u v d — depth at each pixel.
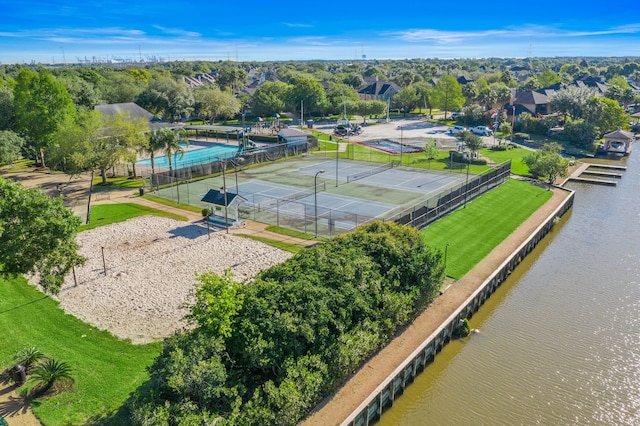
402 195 59.38
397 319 28.41
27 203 26.55
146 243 43.56
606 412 24.81
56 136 65.19
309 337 22.52
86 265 38.31
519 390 26.59
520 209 55.28
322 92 140.00
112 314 30.72
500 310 35.47
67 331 28.50
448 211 52.09
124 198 58.38
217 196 48.50
